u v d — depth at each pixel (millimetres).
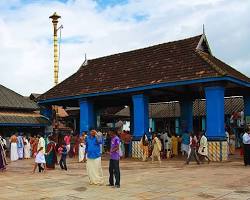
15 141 25562
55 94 28297
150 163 20109
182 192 11133
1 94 32750
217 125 20078
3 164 17766
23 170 18234
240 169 16266
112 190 11656
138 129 23453
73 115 40656
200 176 14344
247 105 25016
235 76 20781
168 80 21641
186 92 26531
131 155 23906
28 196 10875
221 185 12227
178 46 24281
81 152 22312
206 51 24125
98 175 12750
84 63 29828
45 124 31391
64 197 10688
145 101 23578
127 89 23516
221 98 20203
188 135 22922
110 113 43875
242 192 10961
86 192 11391
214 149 20062
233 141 25625
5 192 11562
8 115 30844
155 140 19812
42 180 14117
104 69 27578
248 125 22766
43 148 17188
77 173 16344
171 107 41250
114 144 12336
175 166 18281
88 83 27016
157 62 24250
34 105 33438
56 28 36156
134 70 25031
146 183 12898
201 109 38125
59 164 19625
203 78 20078
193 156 20938
